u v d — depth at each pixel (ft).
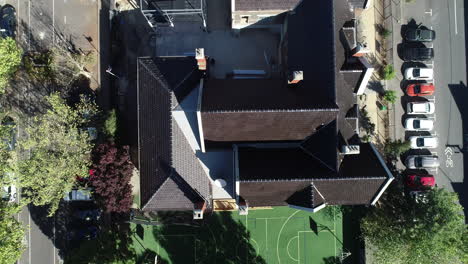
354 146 94.53
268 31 127.24
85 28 127.65
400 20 129.59
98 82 126.31
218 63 128.36
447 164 130.93
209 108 95.30
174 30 128.16
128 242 128.26
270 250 129.59
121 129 124.26
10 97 128.98
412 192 124.77
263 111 94.43
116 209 113.09
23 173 105.70
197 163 110.93
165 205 110.63
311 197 98.53
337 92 94.73
